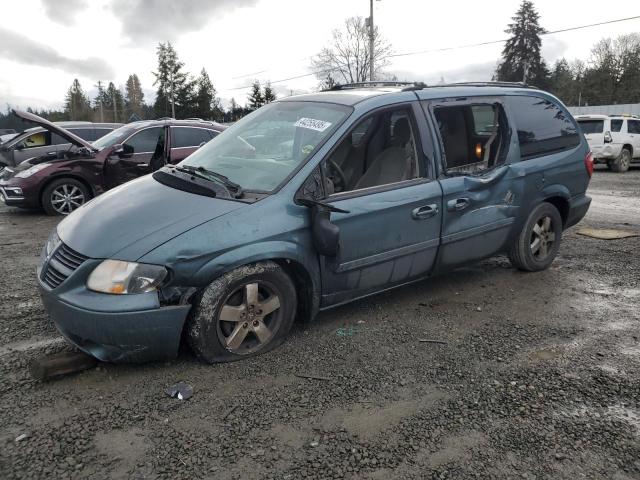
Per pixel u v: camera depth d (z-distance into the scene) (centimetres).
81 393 301
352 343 370
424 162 408
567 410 289
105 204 356
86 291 303
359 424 276
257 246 327
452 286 491
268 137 407
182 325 312
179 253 306
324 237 338
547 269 544
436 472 240
